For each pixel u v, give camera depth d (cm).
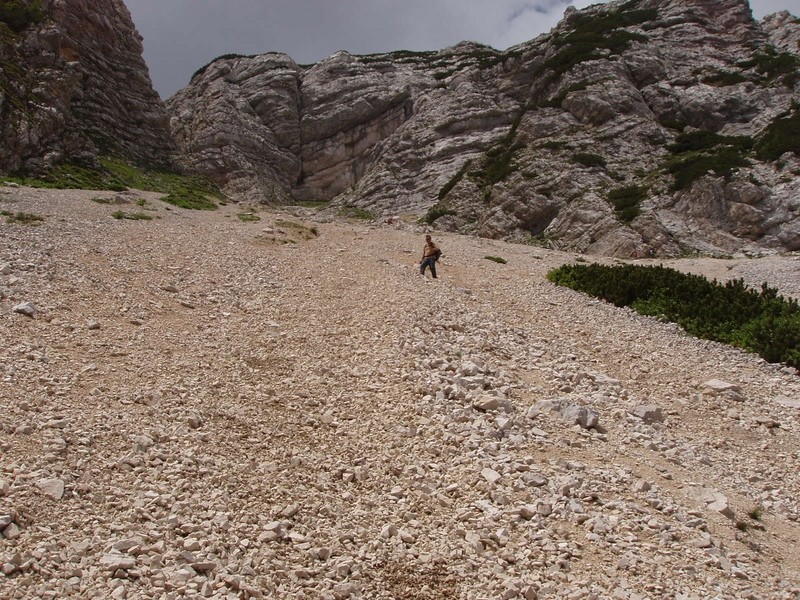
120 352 1138
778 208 3925
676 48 5966
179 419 930
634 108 5356
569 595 661
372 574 678
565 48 6234
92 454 798
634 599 662
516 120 6019
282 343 1338
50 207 2541
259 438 934
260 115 7319
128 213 2748
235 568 643
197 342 1273
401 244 3139
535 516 802
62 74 4188
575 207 4425
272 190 6688
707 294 2173
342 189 7206
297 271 2059
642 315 2089
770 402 1401
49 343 1114
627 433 1120
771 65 5412
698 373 1541
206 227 2781
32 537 628
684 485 953
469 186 5216
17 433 803
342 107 7256
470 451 954
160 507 718
